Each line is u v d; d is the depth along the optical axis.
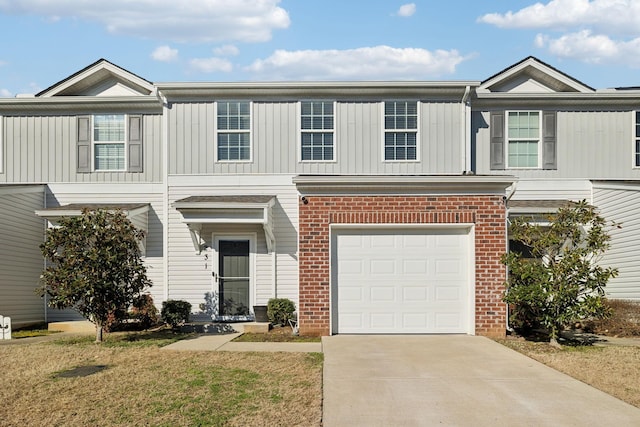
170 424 6.21
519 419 6.43
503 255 11.27
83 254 11.23
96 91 16.83
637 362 9.34
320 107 15.52
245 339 11.95
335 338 11.46
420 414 6.59
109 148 16.12
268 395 7.28
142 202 15.86
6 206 14.25
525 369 8.74
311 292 11.85
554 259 11.13
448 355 9.73
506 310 11.75
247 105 15.51
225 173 15.35
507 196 12.67
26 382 7.91
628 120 16.22
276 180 15.34
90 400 7.05
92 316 11.88
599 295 11.05
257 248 15.10
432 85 15.24
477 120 16.09
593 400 7.14
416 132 15.49
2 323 12.75
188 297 15.05
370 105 15.55
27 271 15.13
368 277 12.03
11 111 16.19
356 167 15.41
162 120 15.96
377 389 7.59
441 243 12.07
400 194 11.93
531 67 16.61
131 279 11.84
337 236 12.09
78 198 15.93
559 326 11.34
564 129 16.12
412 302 12.00
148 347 10.73
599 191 15.41
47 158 16.08
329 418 6.43
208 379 8.07
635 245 13.59
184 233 15.20
